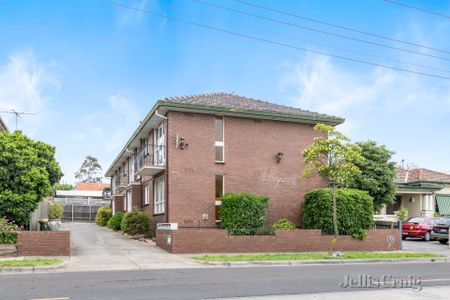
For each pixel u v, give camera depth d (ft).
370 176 94.79
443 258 62.13
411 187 116.78
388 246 71.51
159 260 53.67
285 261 54.49
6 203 56.13
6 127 92.07
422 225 91.56
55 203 121.08
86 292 32.17
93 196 183.52
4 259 49.60
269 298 30.17
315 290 33.83
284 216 78.23
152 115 76.43
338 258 58.13
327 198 70.79
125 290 33.12
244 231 65.57
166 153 73.82
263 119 79.05
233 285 35.70
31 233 53.88
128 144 102.01
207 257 55.57
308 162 64.95
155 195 83.05
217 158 76.07
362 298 30.58
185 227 72.08
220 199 74.49
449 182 123.24
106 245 69.21
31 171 57.36
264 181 77.82
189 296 30.86
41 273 43.42
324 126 60.08
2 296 30.45
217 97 83.87
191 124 74.43
